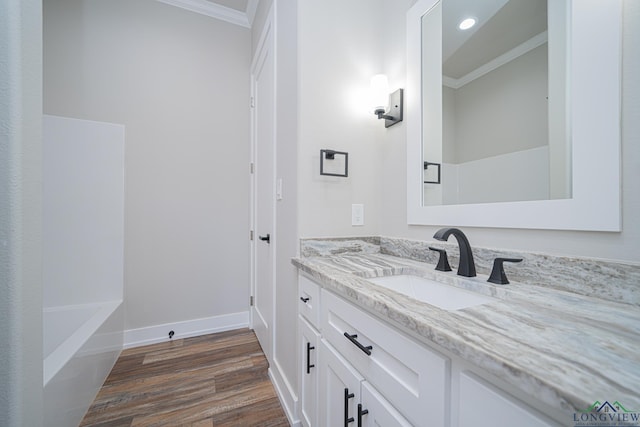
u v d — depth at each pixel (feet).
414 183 4.11
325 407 3.15
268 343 5.91
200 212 7.47
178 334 7.18
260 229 6.91
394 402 2.03
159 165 7.02
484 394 1.40
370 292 2.32
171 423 4.26
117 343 6.09
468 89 3.46
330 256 4.36
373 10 4.86
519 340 1.44
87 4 6.39
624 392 1.01
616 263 2.09
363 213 4.69
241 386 5.21
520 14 2.94
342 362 2.77
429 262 3.76
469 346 1.39
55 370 3.59
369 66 4.78
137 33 6.83
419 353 1.79
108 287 6.37
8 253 1.84
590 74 2.26
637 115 2.02
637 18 2.02
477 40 3.38
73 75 6.24
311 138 4.30
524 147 2.84
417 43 4.08
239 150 7.96
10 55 1.85
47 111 6.04
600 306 2.00
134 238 6.76
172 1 7.18
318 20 4.38
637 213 2.02
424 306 1.97
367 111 4.74
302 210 4.24
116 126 6.56
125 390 5.03
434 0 3.84
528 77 2.83
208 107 7.57
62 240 6.02
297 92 4.26
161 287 7.02
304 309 3.85
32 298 2.00
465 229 3.36
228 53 7.84
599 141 2.20
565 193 2.47
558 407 1.05
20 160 1.89
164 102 7.08
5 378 1.82
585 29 2.29
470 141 3.42
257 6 7.20
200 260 7.46
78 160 6.18
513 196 2.92
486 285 2.60
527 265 2.67
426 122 3.99
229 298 7.81
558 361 1.23
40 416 2.09
